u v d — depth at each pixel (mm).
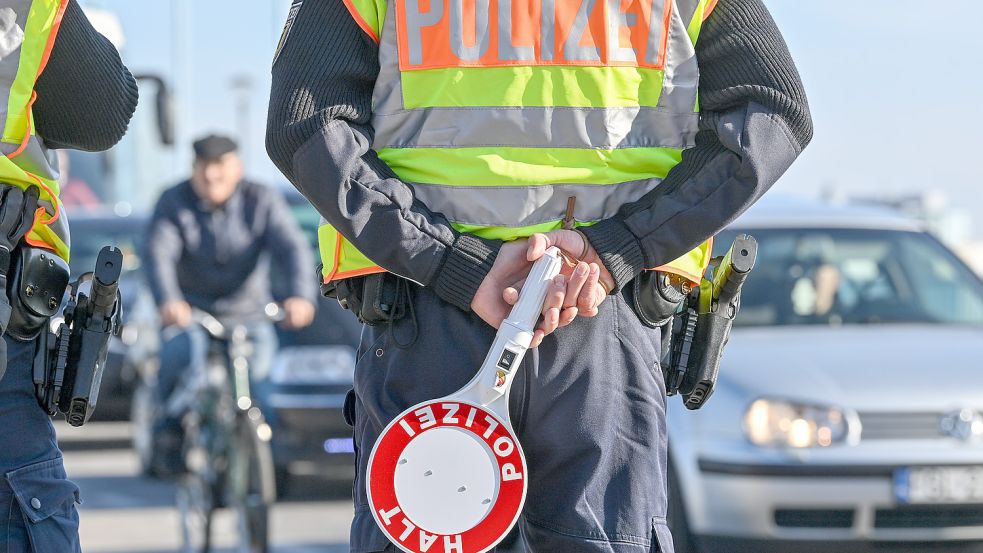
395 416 3441
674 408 7887
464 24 3463
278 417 10891
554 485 3480
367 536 3459
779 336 8453
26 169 3711
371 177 3393
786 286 9016
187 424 9062
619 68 3508
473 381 3354
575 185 3498
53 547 3674
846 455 7422
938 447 7453
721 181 3465
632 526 3451
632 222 3451
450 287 3383
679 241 3455
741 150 3447
